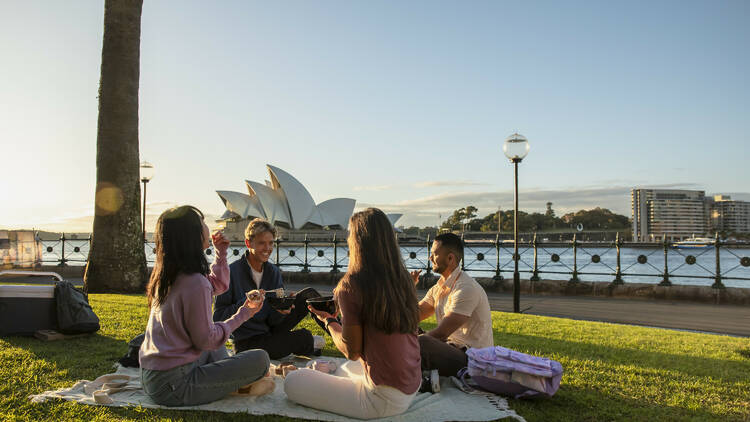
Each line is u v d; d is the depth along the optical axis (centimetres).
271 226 384
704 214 11694
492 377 296
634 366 388
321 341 414
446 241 348
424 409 266
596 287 1161
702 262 2923
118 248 912
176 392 255
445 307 349
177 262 243
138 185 949
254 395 285
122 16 917
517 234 883
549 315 852
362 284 230
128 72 924
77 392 287
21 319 443
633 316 840
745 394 319
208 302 248
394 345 237
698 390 328
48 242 1744
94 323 455
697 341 524
